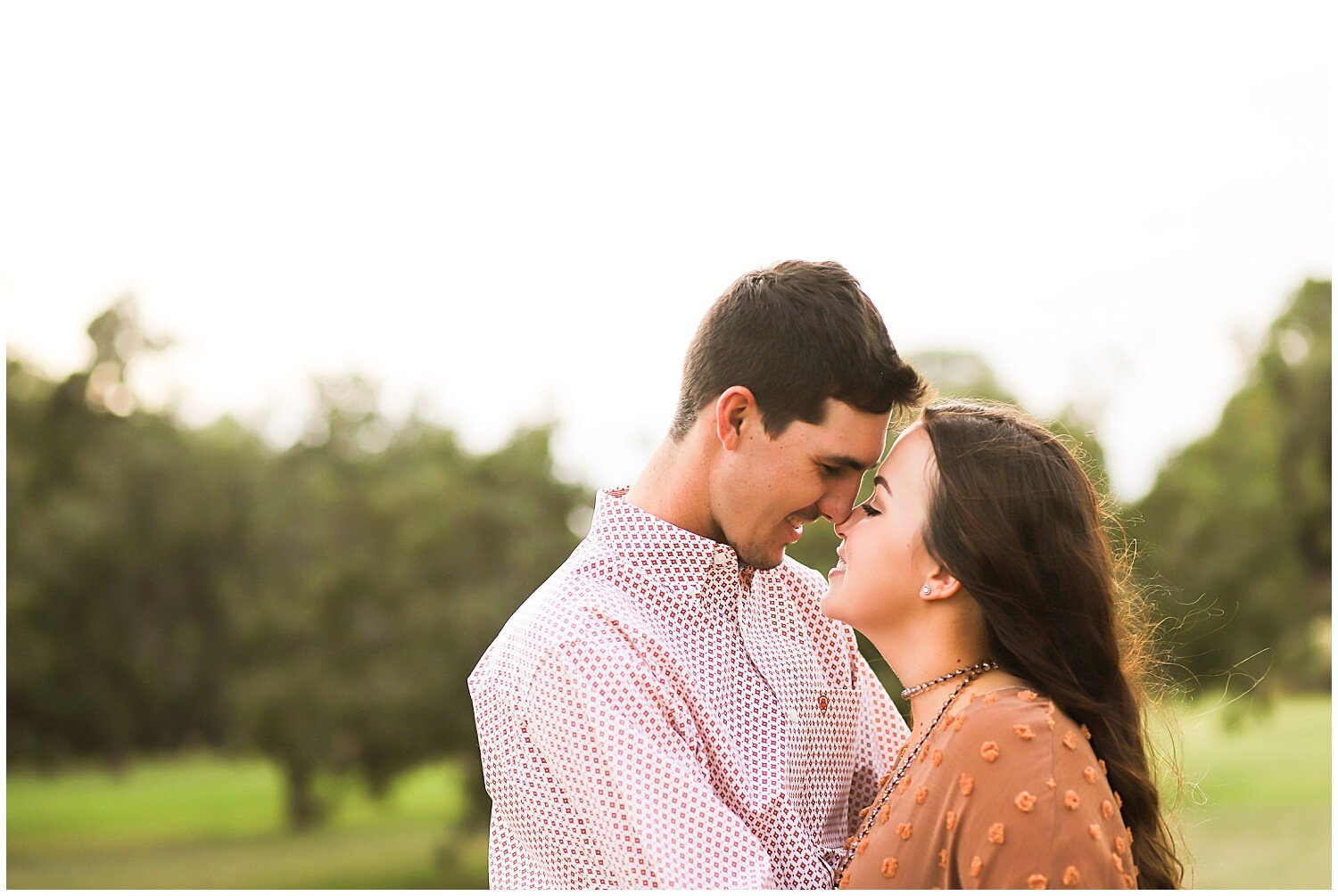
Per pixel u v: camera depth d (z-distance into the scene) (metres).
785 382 1.84
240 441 21.98
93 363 24.94
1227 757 21.47
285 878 17.98
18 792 21.67
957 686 1.77
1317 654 19.47
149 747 22.17
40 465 22.94
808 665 2.04
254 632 18.25
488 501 17.06
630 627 1.82
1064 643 1.74
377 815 22.56
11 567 20.86
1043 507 1.75
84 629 21.11
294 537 19.06
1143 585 2.11
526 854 1.89
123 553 21.20
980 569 1.74
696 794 1.72
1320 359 23.55
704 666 1.87
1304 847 15.23
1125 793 1.71
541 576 16.78
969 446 1.79
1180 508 19.14
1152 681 2.06
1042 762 1.58
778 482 1.88
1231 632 17.92
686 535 1.91
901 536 1.82
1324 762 20.61
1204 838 15.98
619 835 1.73
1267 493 19.55
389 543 17.09
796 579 2.11
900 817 1.68
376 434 20.42
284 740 16.78
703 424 1.93
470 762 16.39
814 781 2.02
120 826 21.16
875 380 1.84
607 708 1.76
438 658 16.22
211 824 21.69
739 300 1.91
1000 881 1.55
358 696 16.20
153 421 23.56
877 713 2.22
